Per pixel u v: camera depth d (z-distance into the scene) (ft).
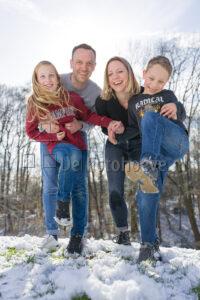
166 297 9.44
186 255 13.78
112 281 10.10
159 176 11.92
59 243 14.88
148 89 13.20
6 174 97.40
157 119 11.50
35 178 84.84
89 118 14.75
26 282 10.30
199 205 86.79
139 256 11.89
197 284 10.48
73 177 12.61
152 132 11.37
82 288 9.68
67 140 13.29
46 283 10.22
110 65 14.47
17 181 92.22
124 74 14.32
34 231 65.92
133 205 59.77
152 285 9.55
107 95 14.92
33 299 9.35
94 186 82.79
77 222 13.21
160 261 11.99
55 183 14.58
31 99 13.79
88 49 15.07
